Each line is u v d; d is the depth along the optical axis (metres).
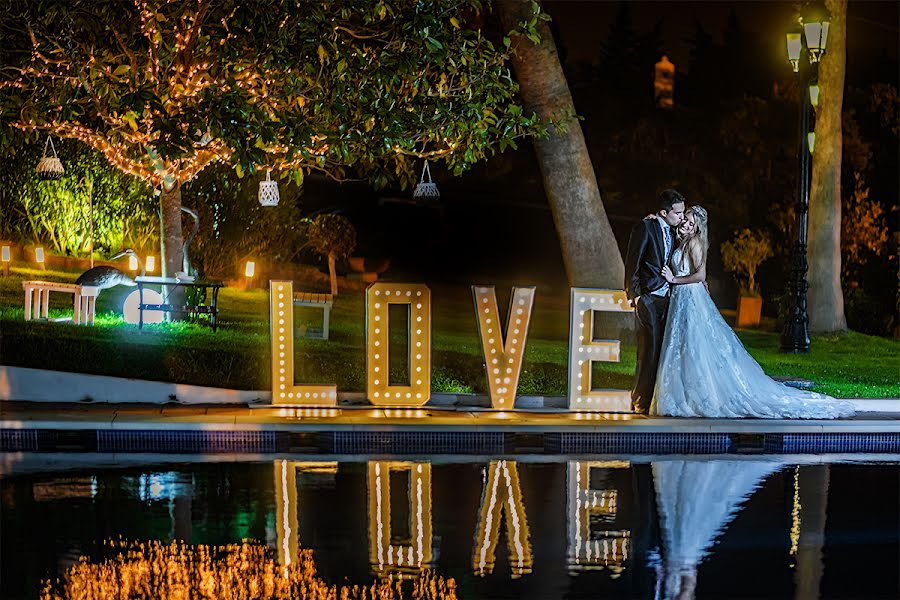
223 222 22.55
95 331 14.96
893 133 35.50
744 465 11.90
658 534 8.99
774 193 33.91
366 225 34.94
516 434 12.62
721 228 33.75
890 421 13.16
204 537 8.73
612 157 37.44
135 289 17.11
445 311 23.48
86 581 7.66
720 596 7.48
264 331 16.66
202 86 15.08
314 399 13.58
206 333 15.70
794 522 9.41
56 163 17.75
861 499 10.27
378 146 14.91
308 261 28.61
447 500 10.03
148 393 13.82
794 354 19.53
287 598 7.37
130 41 16.25
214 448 12.29
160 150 13.95
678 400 13.28
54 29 16.25
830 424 12.91
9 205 22.22
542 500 10.10
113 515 9.37
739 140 34.84
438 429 12.42
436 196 17.08
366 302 13.56
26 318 15.65
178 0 15.46
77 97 15.70
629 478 11.12
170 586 7.58
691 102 55.38
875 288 29.81
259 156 13.91
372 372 13.59
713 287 30.94
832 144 22.69
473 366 15.40
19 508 9.60
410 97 15.50
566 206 18.62
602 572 7.99
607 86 49.91
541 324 21.33
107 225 21.95
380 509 9.65
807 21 18.77
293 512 9.52
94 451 12.23
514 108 15.57
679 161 36.34
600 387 15.12
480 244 35.31
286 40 14.68
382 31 16.39
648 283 13.41
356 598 7.39
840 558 8.37
